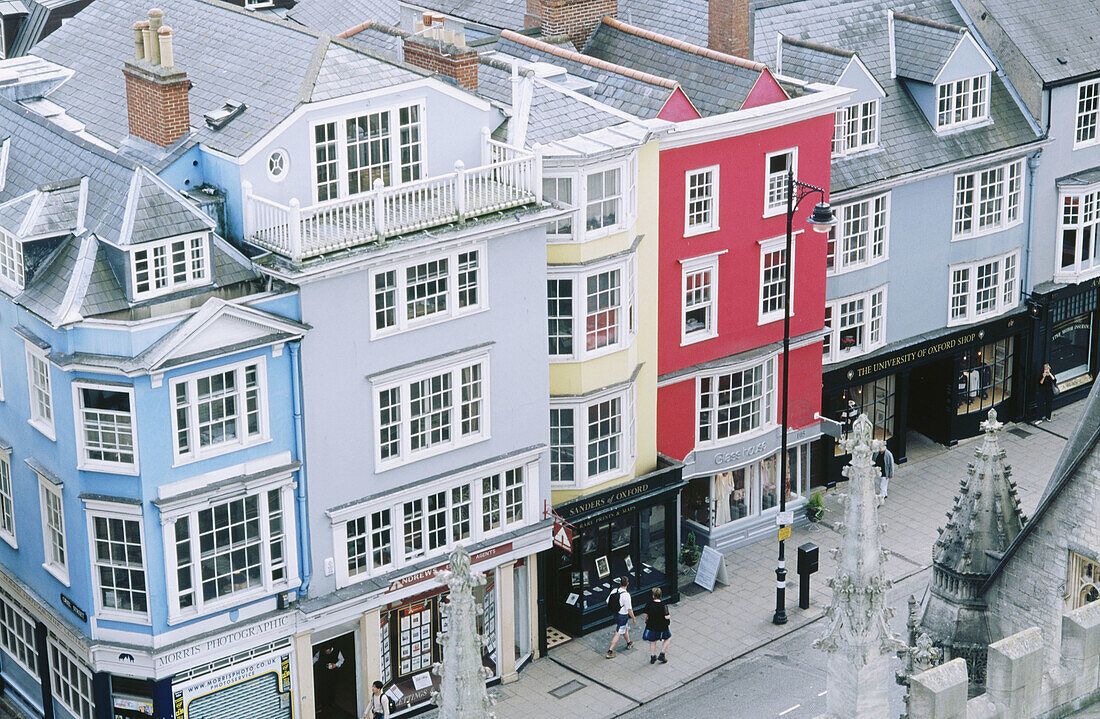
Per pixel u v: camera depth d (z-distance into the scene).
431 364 39.75
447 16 59.25
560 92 44.69
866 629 22.33
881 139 53.16
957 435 57.19
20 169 40.00
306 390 37.81
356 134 38.81
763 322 49.34
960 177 54.97
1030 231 57.28
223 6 43.47
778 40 52.97
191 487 36.66
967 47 53.97
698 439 49.03
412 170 40.09
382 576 40.53
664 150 45.16
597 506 45.12
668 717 42.06
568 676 44.03
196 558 37.22
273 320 36.44
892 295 54.19
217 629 38.03
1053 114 56.69
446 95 40.03
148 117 39.16
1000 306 57.25
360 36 46.34
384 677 41.88
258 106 38.69
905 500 53.34
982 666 31.44
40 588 39.59
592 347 44.12
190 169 38.66
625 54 50.31
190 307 36.31
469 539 42.12
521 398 42.16
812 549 46.44
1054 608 30.36
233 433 37.22
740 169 47.06
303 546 38.97
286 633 39.22
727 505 50.38
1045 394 58.91
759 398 49.84
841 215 51.59
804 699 42.75
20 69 44.53
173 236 35.75
